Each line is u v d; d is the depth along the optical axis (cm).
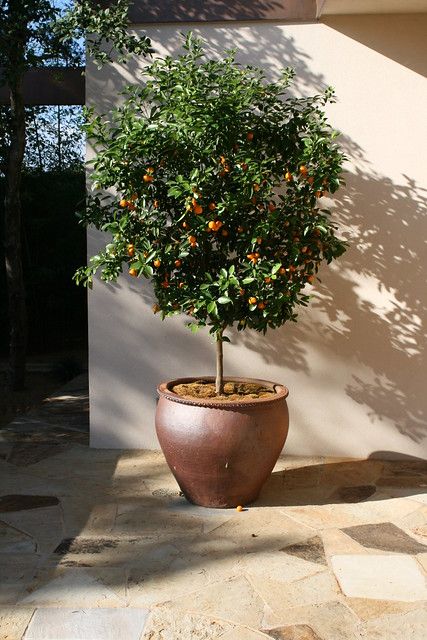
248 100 353
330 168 348
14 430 510
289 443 455
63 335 945
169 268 357
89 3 423
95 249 446
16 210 645
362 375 445
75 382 702
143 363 455
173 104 345
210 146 337
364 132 433
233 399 360
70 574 286
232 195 335
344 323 443
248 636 244
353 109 432
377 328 441
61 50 573
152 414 457
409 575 288
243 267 364
